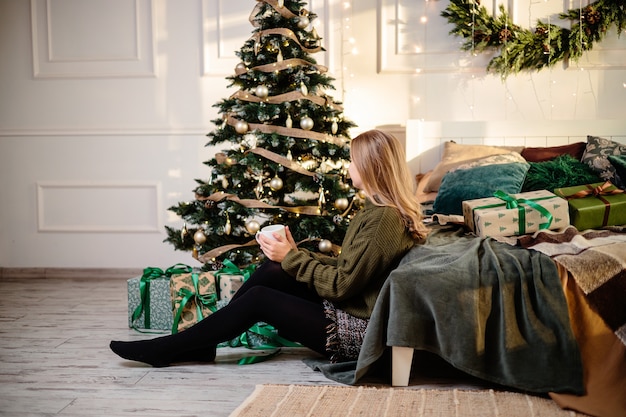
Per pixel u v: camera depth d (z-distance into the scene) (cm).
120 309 366
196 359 264
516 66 418
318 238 317
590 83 419
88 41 461
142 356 251
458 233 282
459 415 200
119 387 234
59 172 470
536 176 332
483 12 417
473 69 428
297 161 338
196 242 330
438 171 379
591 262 225
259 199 323
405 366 229
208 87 454
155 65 455
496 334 223
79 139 466
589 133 405
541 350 215
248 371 253
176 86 457
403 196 238
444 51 430
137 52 457
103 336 306
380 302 227
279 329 244
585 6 412
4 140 471
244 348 287
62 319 342
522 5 420
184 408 214
